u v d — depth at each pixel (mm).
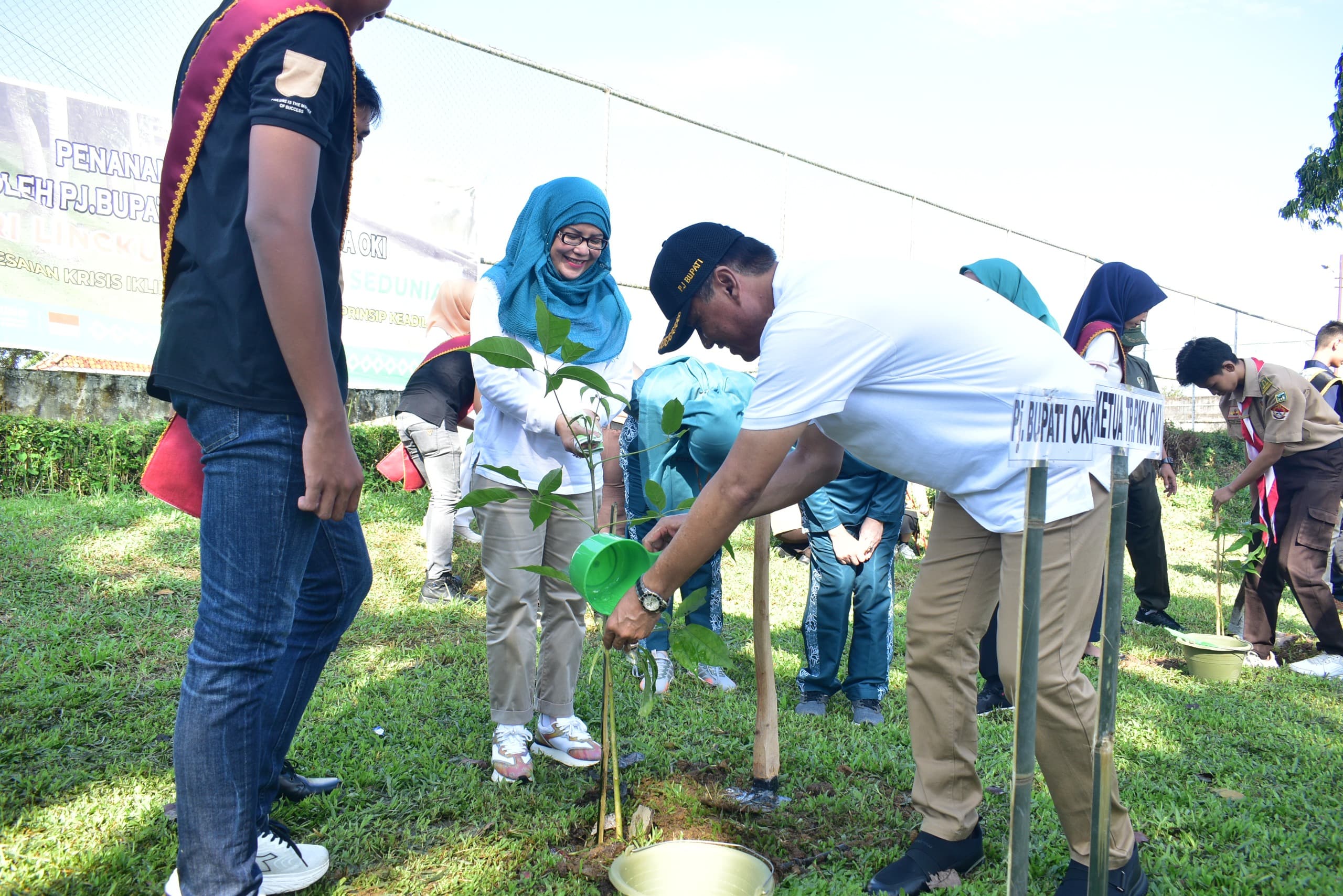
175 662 3607
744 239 2182
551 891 2129
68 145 6480
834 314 1951
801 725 3463
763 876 1903
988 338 2064
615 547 1963
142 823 2316
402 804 2557
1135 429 1851
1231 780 3066
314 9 1715
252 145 1631
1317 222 17172
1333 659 4820
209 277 1729
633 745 3096
